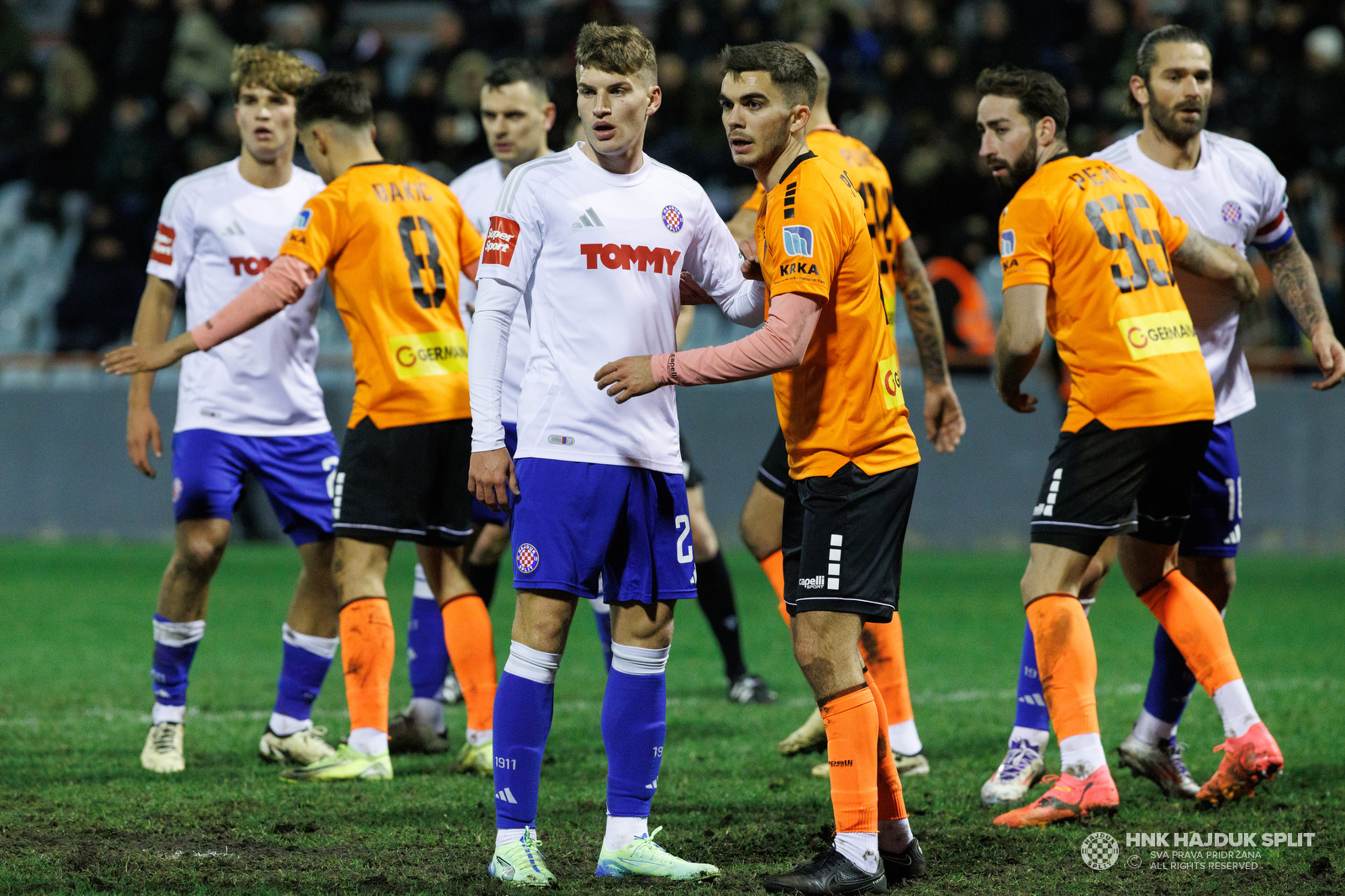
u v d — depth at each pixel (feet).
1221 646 52.19
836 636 42.42
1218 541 58.75
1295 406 139.44
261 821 49.65
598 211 43.75
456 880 42.01
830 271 41.63
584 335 43.65
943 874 43.68
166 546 145.38
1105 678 80.02
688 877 42.60
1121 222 52.03
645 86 43.62
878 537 42.68
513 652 43.70
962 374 142.10
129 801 52.65
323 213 56.70
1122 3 164.96
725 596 75.25
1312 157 158.92
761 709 73.77
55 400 152.35
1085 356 51.67
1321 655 86.43
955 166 151.23
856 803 41.73
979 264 147.84
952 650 90.68
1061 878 43.04
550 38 168.76
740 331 153.28
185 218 64.23
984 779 57.77
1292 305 61.67
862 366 42.65
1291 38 166.81
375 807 52.01
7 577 120.98
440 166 159.94
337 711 73.67
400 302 57.47
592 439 43.47
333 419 147.23
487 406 43.65
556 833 48.73
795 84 42.86
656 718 44.21
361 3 223.51
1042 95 54.24
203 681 80.48
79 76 184.03
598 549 43.57
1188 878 42.88
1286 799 53.11
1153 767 55.57
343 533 57.72
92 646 90.38
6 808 51.44
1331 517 139.03
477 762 58.75
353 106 59.41
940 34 160.45
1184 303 56.29
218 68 179.42
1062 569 51.26
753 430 145.07
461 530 58.65
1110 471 50.83
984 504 142.00
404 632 93.86
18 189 188.14
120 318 157.48
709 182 164.14
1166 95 57.98
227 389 62.59
